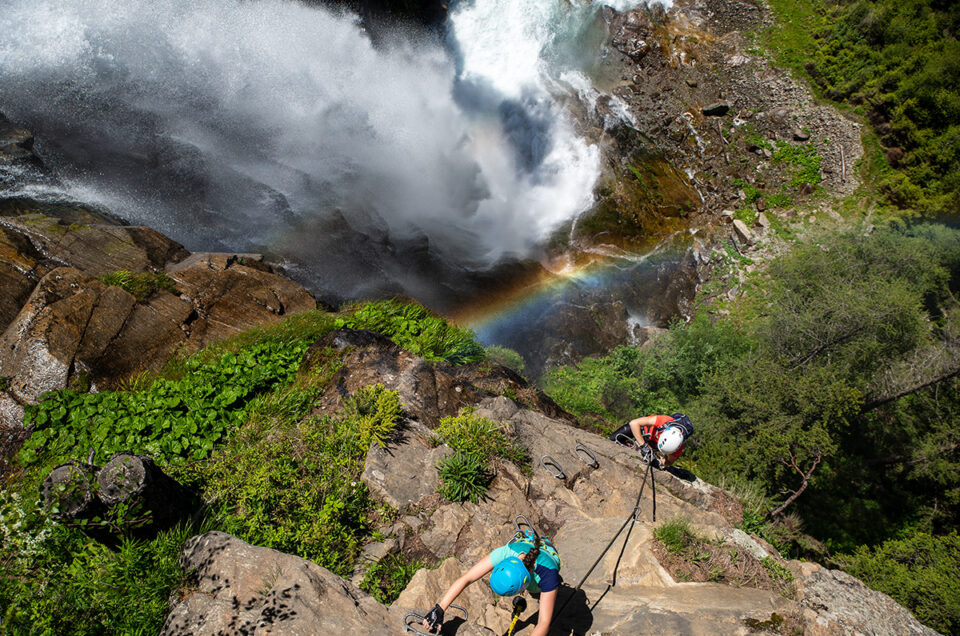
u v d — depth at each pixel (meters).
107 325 8.78
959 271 22.38
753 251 22.91
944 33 27.47
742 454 15.03
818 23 29.12
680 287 21.84
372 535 5.76
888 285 18.48
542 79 25.61
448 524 5.95
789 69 27.78
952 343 18.31
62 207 11.70
